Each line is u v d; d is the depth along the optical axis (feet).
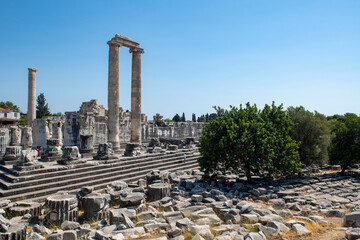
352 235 31.63
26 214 39.75
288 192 60.95
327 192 68.64
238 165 70.38
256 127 70.08
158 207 46.68
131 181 66.54
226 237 31.99
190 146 114.52
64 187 54.54
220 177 76.89
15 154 63.93
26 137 75.25
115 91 89.15
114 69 88.84
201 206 43.98
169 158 90.27
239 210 42.98
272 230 35.01
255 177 82.53
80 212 44.27
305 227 37.86
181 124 157.38
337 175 99.30
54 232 32.65
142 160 80.07
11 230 29.84
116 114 89.25
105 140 101.50
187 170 83.61
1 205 41.88
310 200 56.65
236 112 76.07
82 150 77.46
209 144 69.82
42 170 56.85
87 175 62.08
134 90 98.63
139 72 99.19
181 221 36.55
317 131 90.68
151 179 61.21
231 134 66.95
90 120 94.07
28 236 32.50
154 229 35.96
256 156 68.33
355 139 101.96
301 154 90.89
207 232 32.81
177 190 58.95
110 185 60.44
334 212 46.03
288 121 77.25
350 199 60.23
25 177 53.01
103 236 31.19
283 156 71.20
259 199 56.95
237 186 65.26
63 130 99.14
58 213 38.24
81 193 45.57
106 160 70.85
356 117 109.19
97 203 42.27
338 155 106.32
